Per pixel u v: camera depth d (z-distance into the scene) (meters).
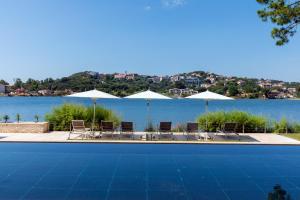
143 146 13.48
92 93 15.70
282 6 11.46
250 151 12.88
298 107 59.03
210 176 9.42
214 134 16.16
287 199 7.62
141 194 7.75
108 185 8.38
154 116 34.88
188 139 14.76
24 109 46.06
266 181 9.02
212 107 57.88
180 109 51.47
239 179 9.16
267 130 17.66
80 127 15.10
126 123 15.28
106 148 13.08
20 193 7.73
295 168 10.45
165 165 10.62
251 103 76.00
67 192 7.82
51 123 17.28
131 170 9.92
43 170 9.84
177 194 7.81
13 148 12.89
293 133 17.34
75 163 10.76
